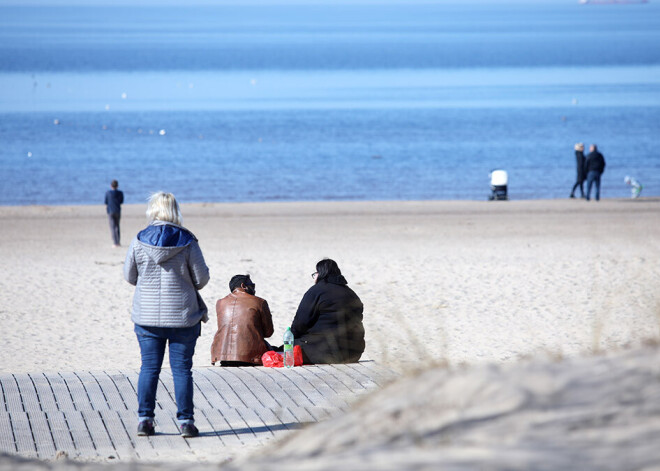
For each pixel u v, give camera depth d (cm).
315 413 2434
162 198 2405
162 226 2353
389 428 1304
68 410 2578
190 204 11900
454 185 14725
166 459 2048
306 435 1480
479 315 4778
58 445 2202
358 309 3412
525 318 4656
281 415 2466
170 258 2322
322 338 3344
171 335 2342
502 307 5012
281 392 2755
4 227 9656
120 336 4528
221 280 6153
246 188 14562
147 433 2294
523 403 1255
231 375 3055
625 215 10106
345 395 2628
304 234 8875
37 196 13925
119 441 2245
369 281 6012
